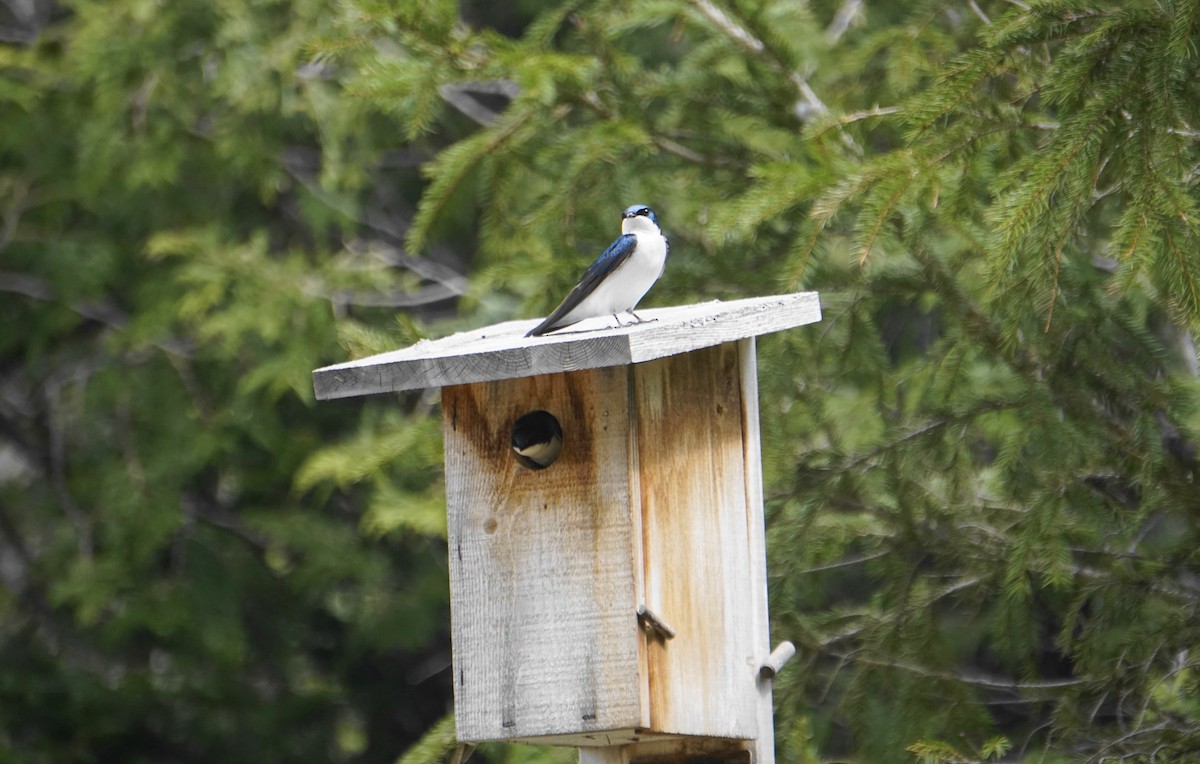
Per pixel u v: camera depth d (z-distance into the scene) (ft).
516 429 24.58
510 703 24.56
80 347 67.10
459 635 24.88
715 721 26.11
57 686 61.82
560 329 27.81
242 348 61.21
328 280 56.13
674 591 25.52
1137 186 26.89
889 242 36.32
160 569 64.90
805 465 36.78
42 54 59.47
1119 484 37.27
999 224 27.50
